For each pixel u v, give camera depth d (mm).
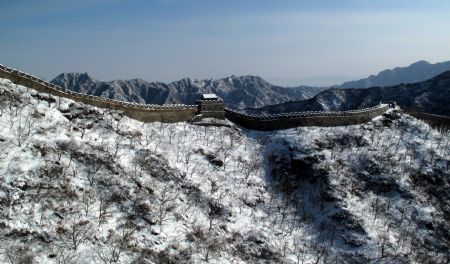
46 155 87750
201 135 123625
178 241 88625
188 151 115062
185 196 101188
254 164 121875
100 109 110688
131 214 88188
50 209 79562
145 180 97000
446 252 107750
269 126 136000
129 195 91062
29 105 97250
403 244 106062
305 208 114375
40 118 95812
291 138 129375
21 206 76938
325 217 111062
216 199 104250
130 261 78188
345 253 102625
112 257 77000
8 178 79188
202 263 86500
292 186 118875
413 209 115500
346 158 126750
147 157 103250
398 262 100562
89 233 79188
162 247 85625
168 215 93125
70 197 83562
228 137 126812
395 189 120438
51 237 75625
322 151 126125
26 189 79562
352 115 140875
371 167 125062
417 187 122188
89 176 90438
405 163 127938
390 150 132375
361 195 117688
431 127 148125
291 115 136125
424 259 103938
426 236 109875
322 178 118500
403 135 140375
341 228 107938
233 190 110500
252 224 104500
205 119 129875
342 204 112188
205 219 98500
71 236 77562
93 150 95688
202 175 109375
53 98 103312
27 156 84938
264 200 113562
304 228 108875
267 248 98500
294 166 122312
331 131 134875
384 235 106562
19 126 90562
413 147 134750
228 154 120250
